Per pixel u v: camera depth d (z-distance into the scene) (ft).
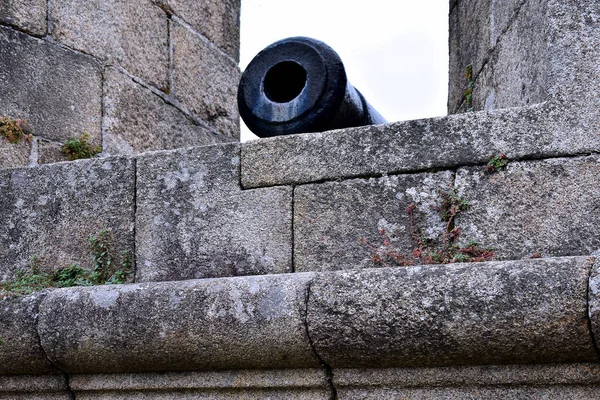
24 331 9.78
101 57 15.62
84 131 15.05
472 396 8.41
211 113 18.83
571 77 9.53
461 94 15.34
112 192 10.94
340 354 8.66
